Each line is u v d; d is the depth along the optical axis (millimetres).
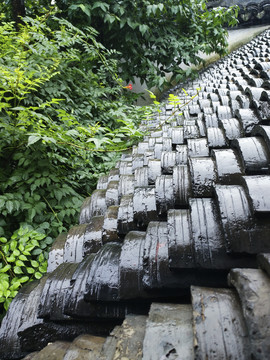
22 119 2926
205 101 3359
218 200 1162
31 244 2602
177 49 6523
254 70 3541
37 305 1428
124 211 1730
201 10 7742
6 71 2854
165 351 827
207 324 790
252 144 1513
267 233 1032
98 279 1253
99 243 1730
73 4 5426
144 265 1184
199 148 2035
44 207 3049
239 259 1049
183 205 1541
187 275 1114
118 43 6375
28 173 3256
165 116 4090
